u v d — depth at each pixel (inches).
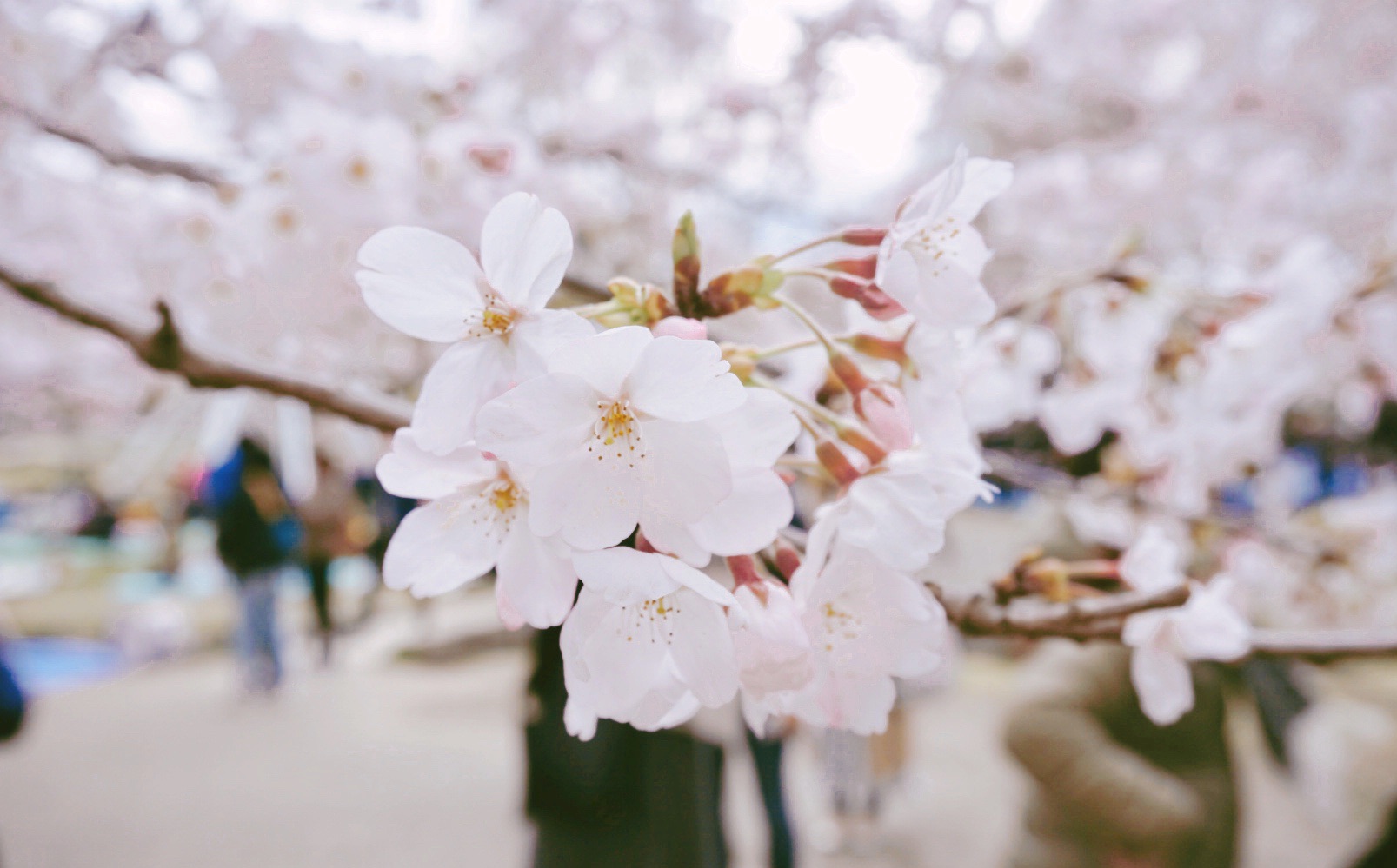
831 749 181.5
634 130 165.3
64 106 109.4
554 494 27.0
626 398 27.4
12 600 446.6
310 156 73.1
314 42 98.0
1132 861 80.3
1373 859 71.9
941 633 31.9
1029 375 65.5
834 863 174.6
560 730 83.3
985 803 201.9
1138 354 68.2
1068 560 83.0
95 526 655.8
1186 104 204.1
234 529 281.1
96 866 170.1
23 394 219.3
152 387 168.9
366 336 91.0
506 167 76.6
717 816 87.9
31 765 223.8
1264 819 182.9
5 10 103.2
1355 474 287.9
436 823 191.8
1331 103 198.7
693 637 29.6
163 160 81.1
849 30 197.8
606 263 133.0
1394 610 107.6
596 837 82.7
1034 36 209.2
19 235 120.7
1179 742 83.0
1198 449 76.3
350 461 323.9
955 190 29.6
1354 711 161.0
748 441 29.0
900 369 36.1
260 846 179.5
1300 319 68.6
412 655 339.9
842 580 30.6
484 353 28.5
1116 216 164.4
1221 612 43.8
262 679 284.7
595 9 161.2
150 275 103.7
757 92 197.6
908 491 31.5
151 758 230.5
